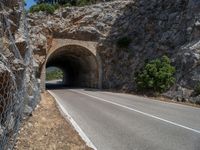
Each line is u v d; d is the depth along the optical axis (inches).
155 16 1567.4
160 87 1095.0
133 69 1448.1
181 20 1354.6
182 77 1061.1
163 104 828.0
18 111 313.9
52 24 1644.9
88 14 1742.1
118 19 1745.8
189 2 1344.7
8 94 268.8
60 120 495.8
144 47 1491.1
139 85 1193.4
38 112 564.7
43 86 1438.2
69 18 1715.1
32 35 1389.0
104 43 1664.6
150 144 328.2
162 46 1354.6
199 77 981.2
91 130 412.5
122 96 1102.4
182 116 565.3
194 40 1162.0
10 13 371.6
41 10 1728.6
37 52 1373.0
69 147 317.4
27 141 328.8
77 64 2078.0
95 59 1670.8
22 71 352.5
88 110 650.2
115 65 1608.0
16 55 333.4
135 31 1631.4
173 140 348.2
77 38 1699.1
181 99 964.0
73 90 1509.6
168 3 1550.2
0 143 238.7
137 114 585.6
